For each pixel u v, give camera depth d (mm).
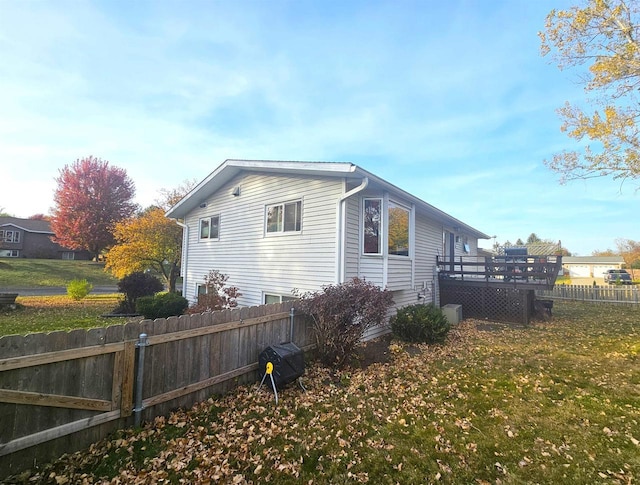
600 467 3045
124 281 12727
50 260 33875
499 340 8250
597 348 7367
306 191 8719
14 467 2824
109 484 2807
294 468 3098
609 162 9359
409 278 9703
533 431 3730
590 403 4445
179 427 3803
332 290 6230
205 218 12805
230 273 11266
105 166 34969
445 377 5543
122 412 3594
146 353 3854
